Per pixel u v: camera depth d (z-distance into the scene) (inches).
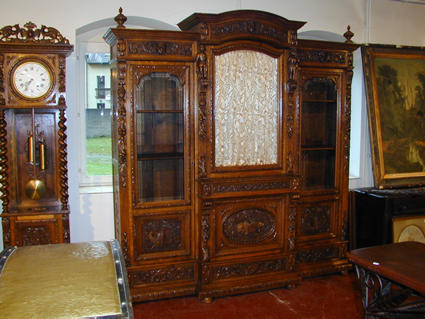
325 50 142.9
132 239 125.6
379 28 173.6
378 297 82.5
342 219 153.1
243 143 131.2
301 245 147.2
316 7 162.1
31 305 57.2
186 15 145.7
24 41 117.4
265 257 136.2
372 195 152.2
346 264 151.9
